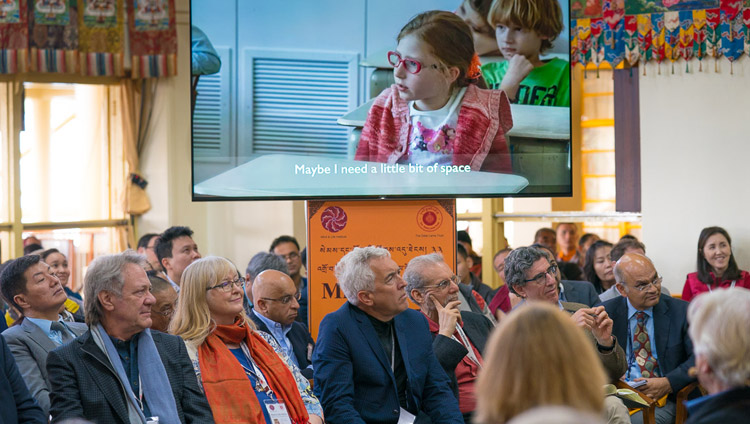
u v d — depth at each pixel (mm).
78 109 7852
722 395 2303
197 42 5246
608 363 4180
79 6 7480
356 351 3893
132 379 3305
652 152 6801
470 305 4898
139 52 7637
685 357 4809
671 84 6738
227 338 3770
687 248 6727
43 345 3727
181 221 7926
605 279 6250
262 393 3705
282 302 4590
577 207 9023
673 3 6672
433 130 5258
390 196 5230
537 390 1934
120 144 7883
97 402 3146
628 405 4371
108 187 7926
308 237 5168
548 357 1948
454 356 4102
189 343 3627
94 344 3246
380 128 5277
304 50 5297
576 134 9008
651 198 6816
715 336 2318
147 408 3273
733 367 2283
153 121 7879
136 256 3373
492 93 5301
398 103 5277
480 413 2008
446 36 5266
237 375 3621
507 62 5305
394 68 5277
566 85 5344
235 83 5270
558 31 5324
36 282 3771
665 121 6766
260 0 5262
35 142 7719
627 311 4883
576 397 1924
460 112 5266
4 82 7453
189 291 3729
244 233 8258
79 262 7859
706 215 6680
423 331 4059
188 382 3428
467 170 5277
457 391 4145
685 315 4828
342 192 5230
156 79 7852
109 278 3266
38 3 7340
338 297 5125
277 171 5262
